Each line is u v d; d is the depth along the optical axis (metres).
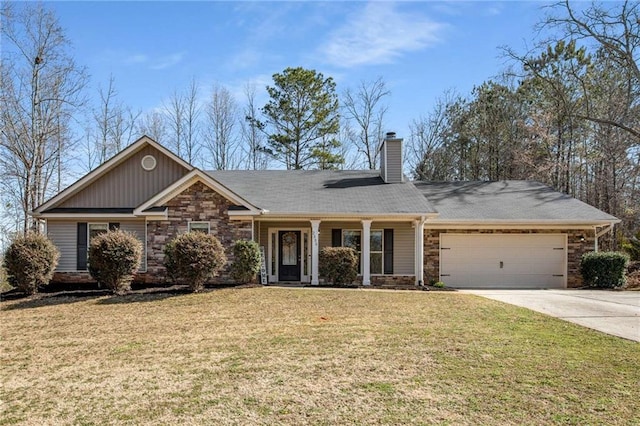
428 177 32.81
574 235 17.39
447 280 17.34
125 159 16.92
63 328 9.51
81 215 16.33
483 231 17.41
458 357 6.96
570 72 25.31
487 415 4.89
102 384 6.11
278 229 17.31
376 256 17.27
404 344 7.74
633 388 5.64
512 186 20.84
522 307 11.20
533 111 27.97
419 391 5.60
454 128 32.16
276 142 31.36
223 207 15.25
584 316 10.09
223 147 32.84
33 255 13.49
